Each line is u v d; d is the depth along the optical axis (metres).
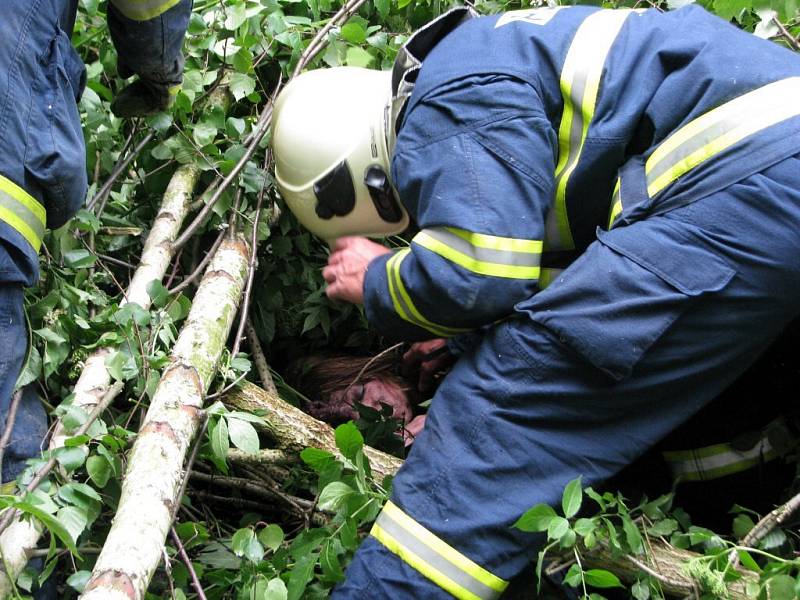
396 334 1.72
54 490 1.59
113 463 1.63
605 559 1.66
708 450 1.88
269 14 2.36
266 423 2.01
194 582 1.62
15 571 1.53
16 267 1.63
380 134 1.80
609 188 1.64
